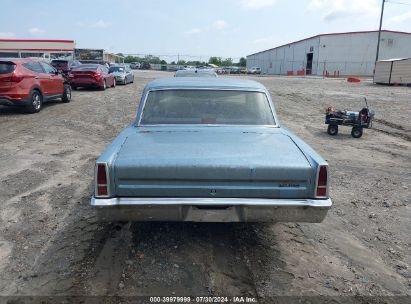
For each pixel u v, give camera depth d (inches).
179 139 150.9
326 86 1192.8
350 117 395.9
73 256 143.4
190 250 149.2
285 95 853.2
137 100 664.4
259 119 173.9
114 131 389.7
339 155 317.7
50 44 2354.8
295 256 147.8
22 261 140.0
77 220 174.4
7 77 456.1
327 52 2630.4
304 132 420.5
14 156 285.9
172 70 2994.6
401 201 211.5
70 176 239.5
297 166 127.7
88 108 553.6
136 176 126.0
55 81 561.9
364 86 1216.2
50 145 323.0
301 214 128.9
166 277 131.0
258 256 146.8
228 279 130.9
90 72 832.3
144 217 128.4
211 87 179.0
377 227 177.3
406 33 2554.1
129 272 133.6
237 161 128.5
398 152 334.0
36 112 499.8
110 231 163.6
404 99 774.5
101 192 126.0
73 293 121.6
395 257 150.4
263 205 126.4
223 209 129.2
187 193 127.5
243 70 2849.4
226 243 155.6
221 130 164.9
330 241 161.3
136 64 3292.3
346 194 220.5
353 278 134.3
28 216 178.9
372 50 2561.5
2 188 216.1
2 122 428.5
